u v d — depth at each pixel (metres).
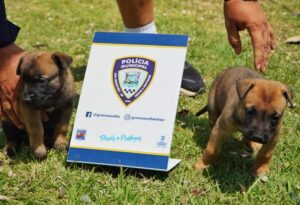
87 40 3.18
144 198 2.05
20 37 3.17
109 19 3.58
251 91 2.04
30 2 3.96
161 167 2.10
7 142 2.24
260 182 2.12
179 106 2.52
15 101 2.17
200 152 2.26
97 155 2.14
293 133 2.37
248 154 2.27
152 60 2.18
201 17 3.66
